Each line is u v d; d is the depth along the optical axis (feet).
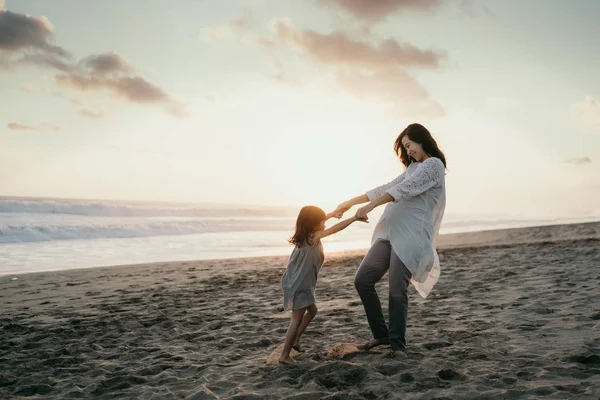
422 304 19.12
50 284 28.25
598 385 9.41
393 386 10.03
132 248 53.78
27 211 92.68
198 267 35.70
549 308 16.60
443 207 12.66
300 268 12.42
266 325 16.85
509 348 12.38
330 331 15.51
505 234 62.85
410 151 12.84
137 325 17.47
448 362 11.35
